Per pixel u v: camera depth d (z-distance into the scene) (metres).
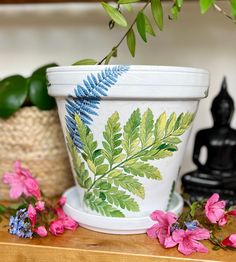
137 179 0.44
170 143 0.43
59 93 0.43
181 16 0.73
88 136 0.43
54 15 0.78
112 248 0.41
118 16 0.43
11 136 0.58
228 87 0.74
